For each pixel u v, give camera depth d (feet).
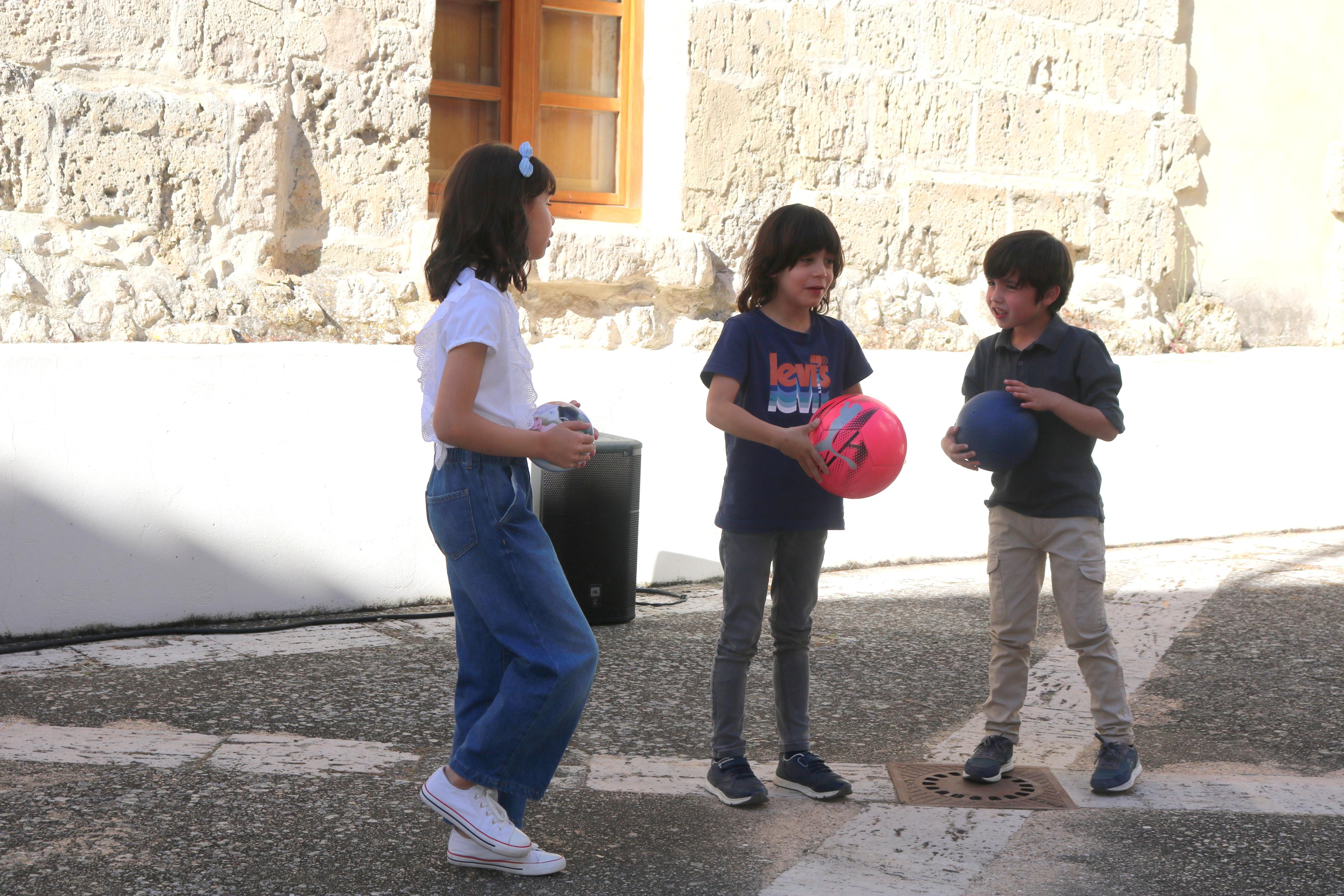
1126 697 13.01
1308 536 27.12
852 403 11.38
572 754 13.06
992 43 25.76
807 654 12.34
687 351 22.31
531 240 10.00
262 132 18.80
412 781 12.09
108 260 17.88
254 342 18.52
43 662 15.55
